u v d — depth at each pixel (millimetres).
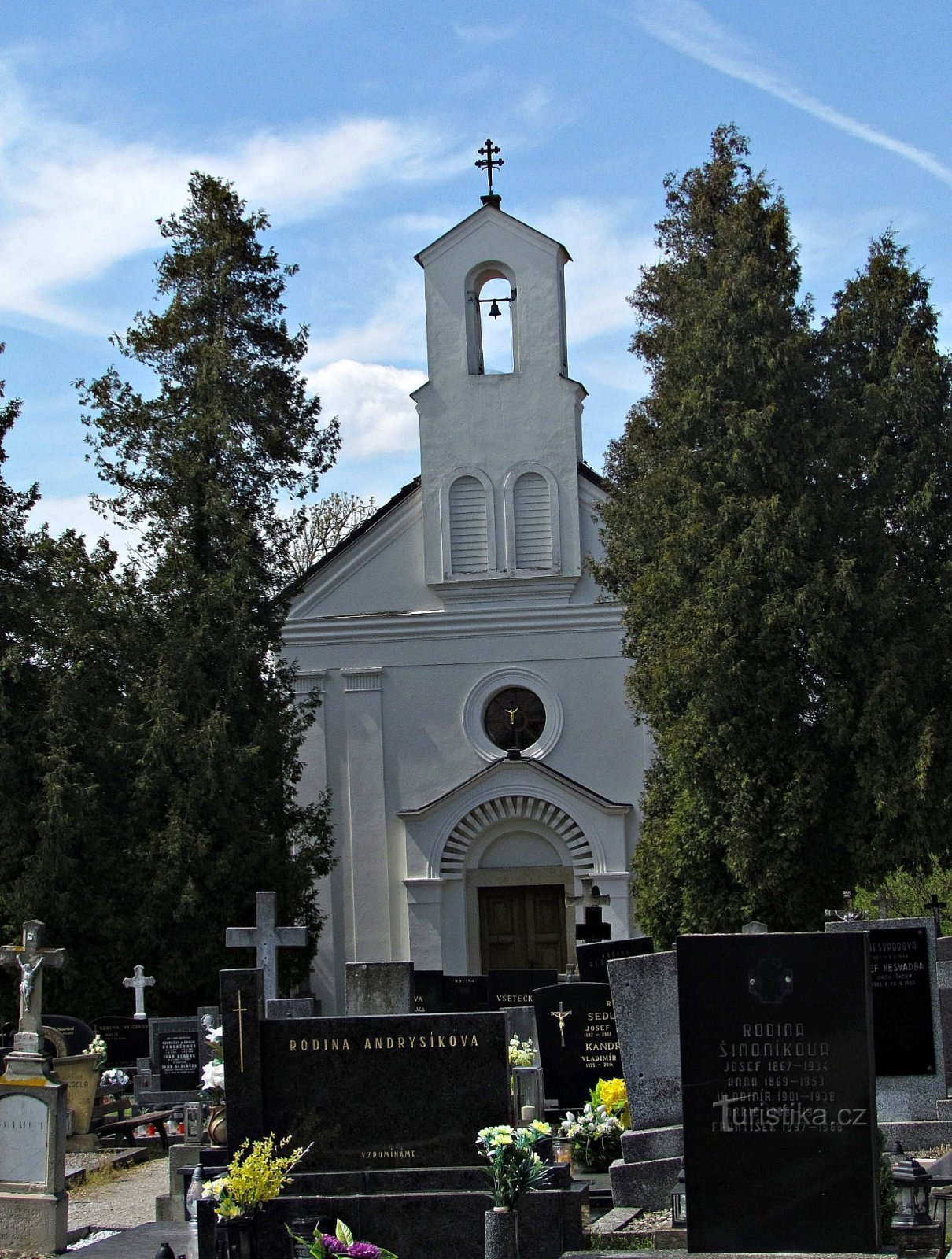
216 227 33125
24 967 15586
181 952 28938
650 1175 14352
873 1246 11289
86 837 28438
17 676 28688
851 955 11469
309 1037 12766
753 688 26578
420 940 33656
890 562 26906
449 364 35531
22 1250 14852
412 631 34875
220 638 30422
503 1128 11922
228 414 31719
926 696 26828
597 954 22328
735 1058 11555
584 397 36156
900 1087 16562
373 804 34469
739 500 27000
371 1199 12281
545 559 34750
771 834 26375
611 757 34000
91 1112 21844
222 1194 12141
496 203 35875
